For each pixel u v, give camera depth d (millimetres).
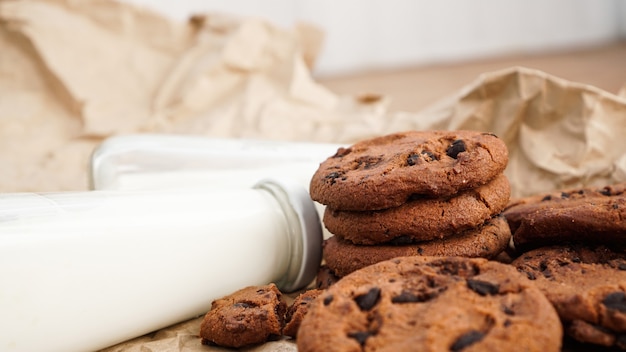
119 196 294
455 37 832
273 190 324
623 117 384
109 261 273
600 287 254
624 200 279
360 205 281
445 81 703
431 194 279
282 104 469
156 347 278
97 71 490
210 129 452
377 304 244
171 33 524
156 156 360
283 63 500
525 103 389
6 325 254
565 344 252
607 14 836
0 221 264
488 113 397
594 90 384
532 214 288
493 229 292
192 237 291
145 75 504
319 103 478
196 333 290
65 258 265
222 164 363
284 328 277
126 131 457
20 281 256
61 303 263
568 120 387
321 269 317
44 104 477
